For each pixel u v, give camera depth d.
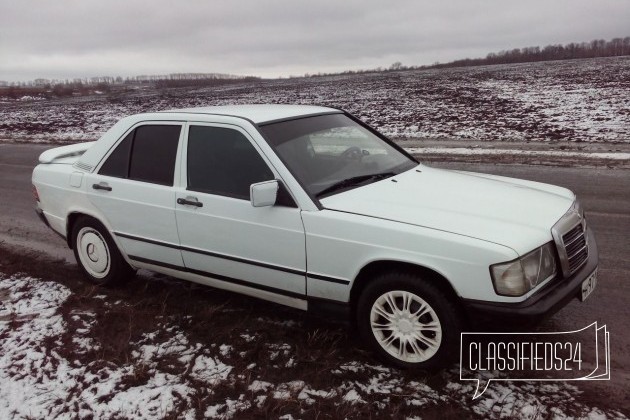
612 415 2.87
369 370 3.38
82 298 4.70
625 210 6.69
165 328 4.06
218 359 3.59
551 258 3.19
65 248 6.34
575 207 3.73
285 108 4.50
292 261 3.62
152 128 4.46
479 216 3.29
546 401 3.01
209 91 51.34
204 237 4.04
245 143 3.88
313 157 3.95
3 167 13.04
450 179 4.05
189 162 4.15
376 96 31.20
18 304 4.68
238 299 4.50
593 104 19.83
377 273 3.40
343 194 3.67
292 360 3.52
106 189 4.63
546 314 2.97
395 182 3.89
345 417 2.94
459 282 3.02
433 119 18.77
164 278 5.11
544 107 20.00
